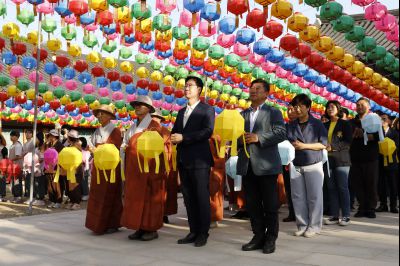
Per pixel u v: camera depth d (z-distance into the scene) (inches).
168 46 255.6
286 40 214.5
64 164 187.9
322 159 195.5
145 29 214.2
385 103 358.6
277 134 157.6
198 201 175.9
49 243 179.6
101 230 196.5
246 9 184.9
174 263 145.3
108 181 197.3
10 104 450.3
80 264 144.6
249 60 269.9
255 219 166.7
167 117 445.4
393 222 237.3
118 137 209.9
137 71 300.5
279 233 202.5
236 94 377.7
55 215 267.3
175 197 233.8
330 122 237.3
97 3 185.3
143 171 183.0
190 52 289.6
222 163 221.8
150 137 169.6
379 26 202.8
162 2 195.0
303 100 193.9
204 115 178.5
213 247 170.7
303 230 195.5
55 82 321.1
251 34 213.3
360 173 259.8
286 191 247.0
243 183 168.4
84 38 250.5
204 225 175.8
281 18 181.0
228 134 155.6
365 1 190.1
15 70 287.9
